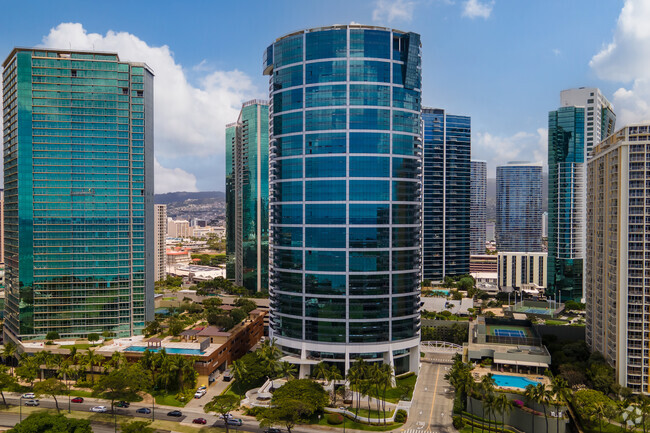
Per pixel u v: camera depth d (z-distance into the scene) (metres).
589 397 153.75
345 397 172.62
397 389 189.00
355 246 197.25
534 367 185.75
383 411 166.25
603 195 191.38
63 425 137.25
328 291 197.62
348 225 197.50
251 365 181.75
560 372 184.75
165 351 186.12
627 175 172.00
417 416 166.25
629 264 171.00
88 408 171.25
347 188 198.00
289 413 143.88
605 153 187.75
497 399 144.62
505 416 158.12
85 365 186.00
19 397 182.25
